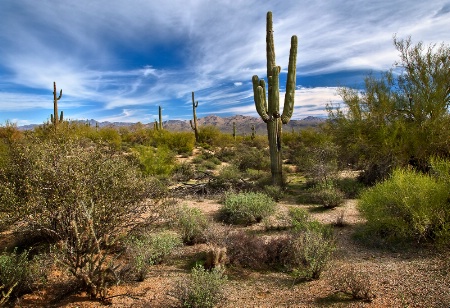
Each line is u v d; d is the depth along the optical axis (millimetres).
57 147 3857
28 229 3795
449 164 6121
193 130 33844
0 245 5418
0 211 3545
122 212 4074
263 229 6871
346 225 6738
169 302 3779
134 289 4168
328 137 14797
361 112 11062
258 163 16641
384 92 10703
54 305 3740
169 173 13617
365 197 6188
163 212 4852
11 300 3854
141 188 4230
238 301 3842
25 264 4098
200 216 6715
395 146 9742
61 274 4492
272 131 11141
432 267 4266
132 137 33750
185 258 5344
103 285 3949
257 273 4777
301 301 3740
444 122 9172
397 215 5516
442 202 5199
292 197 10141
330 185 9250
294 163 18766
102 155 4078
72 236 3811
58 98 21734
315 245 4672
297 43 11242
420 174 6164
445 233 4828
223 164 19875
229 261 5039
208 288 3713
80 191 3572
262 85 12289
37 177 3531
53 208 3598
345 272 4094
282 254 5098
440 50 9562
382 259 4836
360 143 10781
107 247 4512
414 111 9820
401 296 3590
